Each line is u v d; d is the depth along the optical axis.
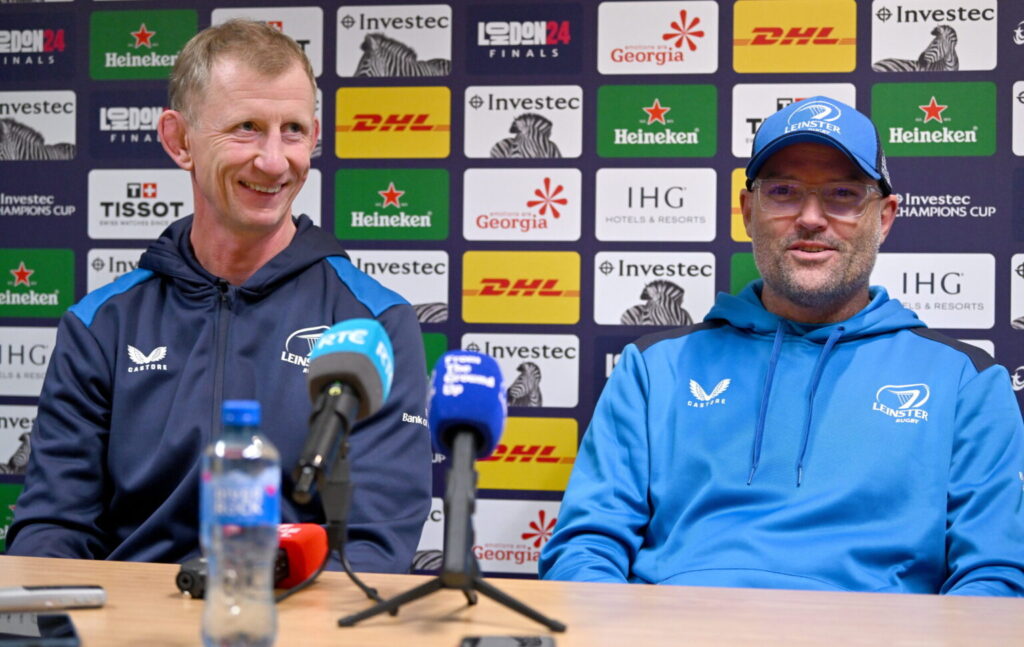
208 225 2.00
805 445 1.98
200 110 1.89
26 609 1.14
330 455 1.05
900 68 2.45
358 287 2.02
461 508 1.05
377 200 2.60
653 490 2.04
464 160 2.58
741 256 2.51
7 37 2.70
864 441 1.96
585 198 2.55
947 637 1.10
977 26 2.42
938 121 2.44
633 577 1.97
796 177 2.05
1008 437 1.93
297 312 1.97
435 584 1.12
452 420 1.11
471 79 2.57
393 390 1.87
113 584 1.29
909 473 1.93
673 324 2.53
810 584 1.81
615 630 1.11
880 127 2.46
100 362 1.96
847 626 1.14
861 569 1.85
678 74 2.52
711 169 2.51
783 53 2.48
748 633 1.10
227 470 0.99
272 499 1.00
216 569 0.99
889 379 2.03
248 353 1.94
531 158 2.56
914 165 2.45
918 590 1.87
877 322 2.10
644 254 2.54
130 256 2.68
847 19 2.46
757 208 2.10
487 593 1.11
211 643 0.98
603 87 2.54
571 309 2.56
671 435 2.08
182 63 1.95
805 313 2.13
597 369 2.56
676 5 2.51
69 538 1.83
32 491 1.87
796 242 2.06
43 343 2.69
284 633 1.08
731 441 2.02
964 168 2.44
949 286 2.45
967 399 1.98
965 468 1.93
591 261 2.55
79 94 2.68
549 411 2.57
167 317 1.98
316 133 2.02
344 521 1.19
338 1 2.60
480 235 2.58
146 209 2.67
